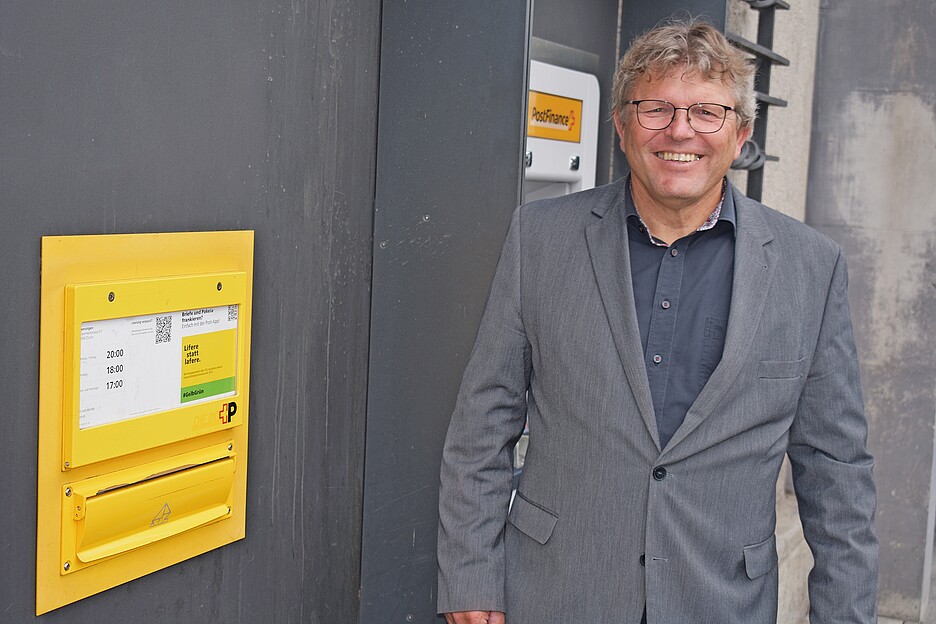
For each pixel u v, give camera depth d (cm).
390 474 228
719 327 174
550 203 192
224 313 184
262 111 190
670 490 171
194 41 175
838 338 182
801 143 414
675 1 286
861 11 416
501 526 191
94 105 159
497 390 190
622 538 174
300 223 203
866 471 183
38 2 150
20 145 150
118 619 175
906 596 432
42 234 154
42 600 159
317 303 210
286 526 210
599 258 179
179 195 175
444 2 211
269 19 190
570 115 267
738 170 338
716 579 173
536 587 182
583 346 177
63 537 161
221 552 195
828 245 183
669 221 176
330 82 206
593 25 280
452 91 212
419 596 229
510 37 206
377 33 217
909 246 418
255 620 204
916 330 420
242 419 191
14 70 148
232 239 185
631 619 174
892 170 418
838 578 183
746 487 176
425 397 222
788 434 185
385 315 224
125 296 164
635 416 173
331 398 218
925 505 425
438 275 218
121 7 162
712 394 169
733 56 172
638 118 171
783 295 176
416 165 217
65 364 157
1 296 149
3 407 151
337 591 227
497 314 189
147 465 174
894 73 413
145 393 170
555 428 181
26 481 156
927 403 420
